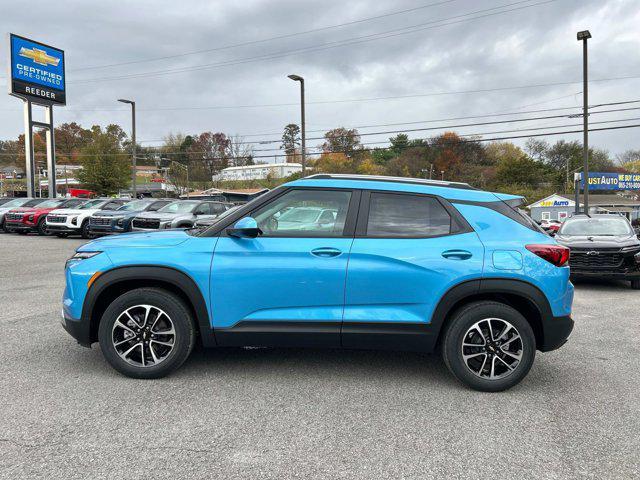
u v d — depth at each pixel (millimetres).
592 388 4172
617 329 6422
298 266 3951
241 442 3082
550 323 3967
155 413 3479
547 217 59969
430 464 2863
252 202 4184
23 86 32531
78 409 3521
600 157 102312
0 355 4730
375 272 3938
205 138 109812
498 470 2812
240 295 3984
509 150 111125
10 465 2760
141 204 20453
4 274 10273
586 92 24922
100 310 4254
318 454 2951
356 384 4137
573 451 3053
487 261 3932
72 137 114938
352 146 99375
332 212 4129
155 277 3988
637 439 3229
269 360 4727
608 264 9984
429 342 3975
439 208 4125
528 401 3854
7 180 94312
